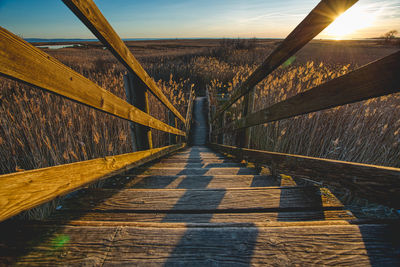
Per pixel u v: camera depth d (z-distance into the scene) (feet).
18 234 2.81
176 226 2.98
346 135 9.72
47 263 2.52
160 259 2.60
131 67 4.80
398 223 2.89
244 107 8.82
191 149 18.42
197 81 43.27
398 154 8.78
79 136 8.30
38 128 8.17
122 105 4.56
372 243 2.65
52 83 2.40
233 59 53.36
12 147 7.20
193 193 4.69
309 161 4.04
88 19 2.90
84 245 2.72
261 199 4.51
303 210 4.28
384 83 2.20
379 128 9.23
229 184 5.95
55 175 2.75
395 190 2.40
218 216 4.05
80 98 2.94
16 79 1.94
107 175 4.32
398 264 2.43
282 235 2.83
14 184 2.13
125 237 2.83
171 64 47.93
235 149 10.24
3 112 7.72
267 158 6.24
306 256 2.58
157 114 16.85
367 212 6.98
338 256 2.55
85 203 4.33
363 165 2.82
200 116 31.40
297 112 4.05
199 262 2.56
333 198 4.50
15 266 2.47
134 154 5.98
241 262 2.55
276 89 13.34
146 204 4.35
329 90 3.08
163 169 7.69
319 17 3.16
